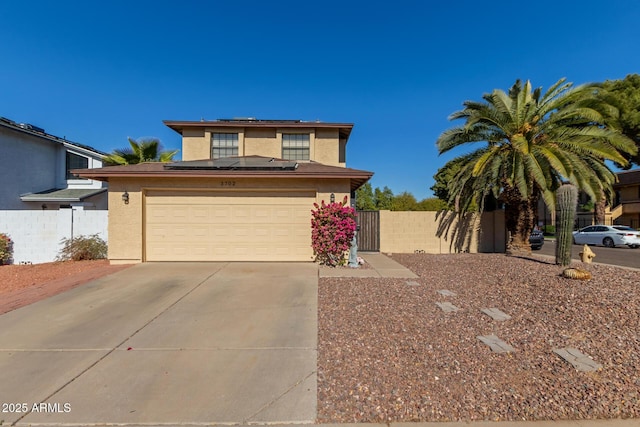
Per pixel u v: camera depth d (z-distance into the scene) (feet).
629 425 9.30
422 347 14.21
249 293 22.97
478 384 11.32
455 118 42.93
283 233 35.24
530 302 20.15
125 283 25.79
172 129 47.62
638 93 60.90
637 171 96.48
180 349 14.21
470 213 50.31
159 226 34.78
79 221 37.78
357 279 27.30
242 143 47.44
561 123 40.37
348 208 33.88
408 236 49.80
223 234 35.04
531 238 59.00
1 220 36.52
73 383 11.53
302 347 14.35
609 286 22.39
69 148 61.21
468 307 19.65
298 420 9.65
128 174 32.99
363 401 10.44
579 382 11.37
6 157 52.31
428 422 9.48
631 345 14.05
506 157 39.91
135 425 9.49
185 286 24.85
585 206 103.76
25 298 22.04
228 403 10.42
